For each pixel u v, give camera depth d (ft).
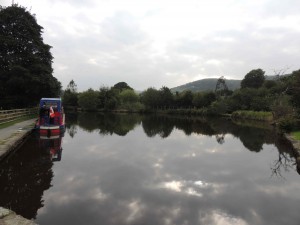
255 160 45.98
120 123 112.68
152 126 103.09
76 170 36.14
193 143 62.69
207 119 152.25
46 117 65.87
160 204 25.48
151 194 28.04
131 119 140.15
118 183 31.24
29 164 38.58
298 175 37.01
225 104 186.19
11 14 117.91
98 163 40.40
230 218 22.98
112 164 40.16
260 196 28.50
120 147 54.70
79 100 227.61
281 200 27.45
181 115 192.03
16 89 114.52
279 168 40.73
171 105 222.48
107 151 49.96
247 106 178.60
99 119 132.77
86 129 85.25
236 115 167.84
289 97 100.94
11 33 118.21
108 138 66.59
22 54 118.52
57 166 37.93
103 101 228.02
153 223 21.56
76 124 102.06
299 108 83.05
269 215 23.73
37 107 133.90
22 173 34.12
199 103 208.44
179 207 24.94
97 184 30.66
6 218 17.95
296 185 32.60
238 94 189.16
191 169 38.96
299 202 26.94
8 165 37.81
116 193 27.96
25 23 119.34
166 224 21.45
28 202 25.04
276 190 30.60
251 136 76.89
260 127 104.01
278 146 60.29
